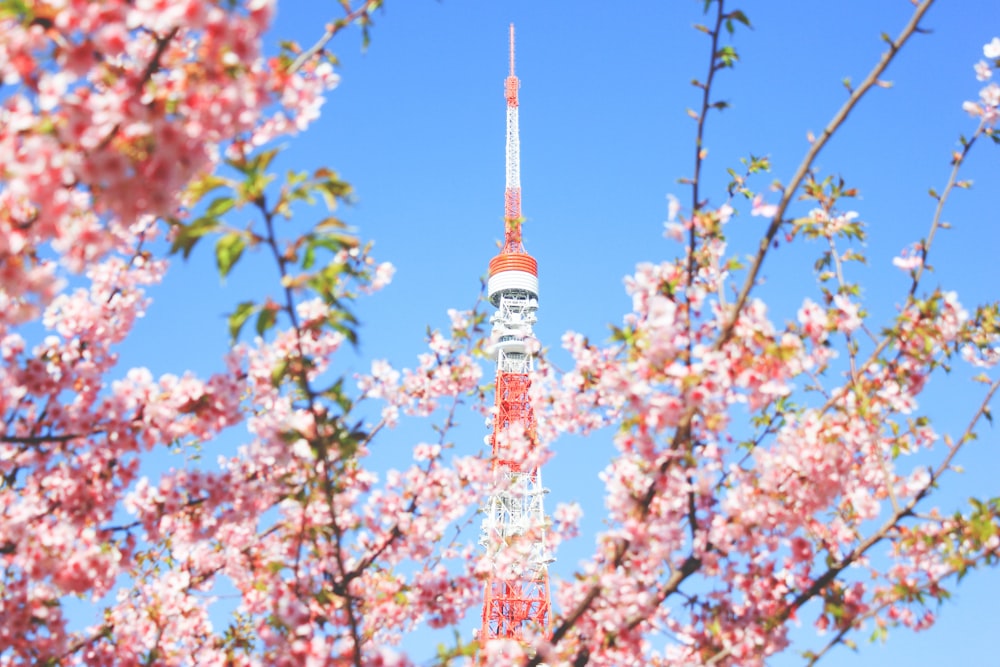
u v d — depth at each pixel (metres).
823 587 7.38
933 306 7.42
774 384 6.71
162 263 8.40
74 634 8.55
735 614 7.74
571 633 7.97
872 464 8.36
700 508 7.70
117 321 8.23
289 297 5.62
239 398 7.56
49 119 4.79
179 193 5.20
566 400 9.28
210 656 8.60
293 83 5.36
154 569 9.24
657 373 6.84
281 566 7.37
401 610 8.90
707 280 7.78
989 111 7.53
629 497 7.58
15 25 4.69
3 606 7.26
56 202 4.93
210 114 4.90
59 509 7.46
